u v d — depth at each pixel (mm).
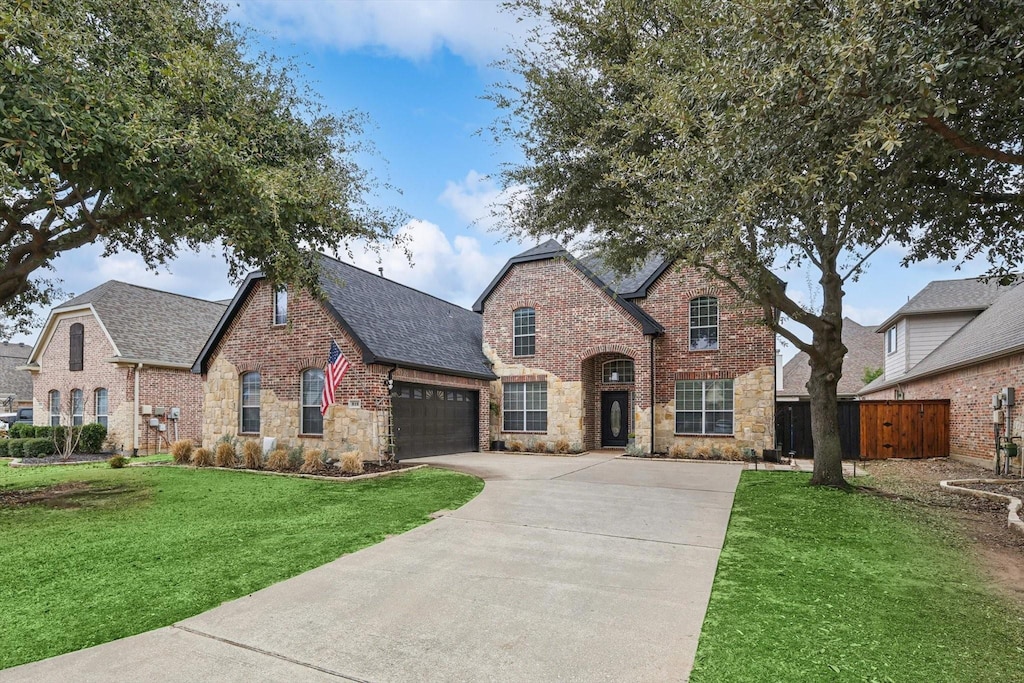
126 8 8516
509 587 5176
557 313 19406
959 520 7797
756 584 5223
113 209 9469
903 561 5910
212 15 10297
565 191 9961
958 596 4887
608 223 10445
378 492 10195
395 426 15523
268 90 10461
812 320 10555
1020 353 12289
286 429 16188
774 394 16500
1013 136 5797
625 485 10984
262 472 13180
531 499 9438
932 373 17203
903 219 6977
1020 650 3840
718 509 8602
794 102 5156
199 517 8133
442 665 3686
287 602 4785
